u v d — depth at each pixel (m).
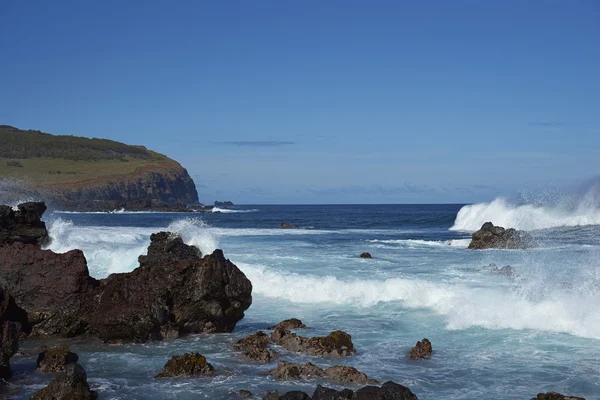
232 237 40.66
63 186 145.38
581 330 12.79
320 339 11.75
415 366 10.66
